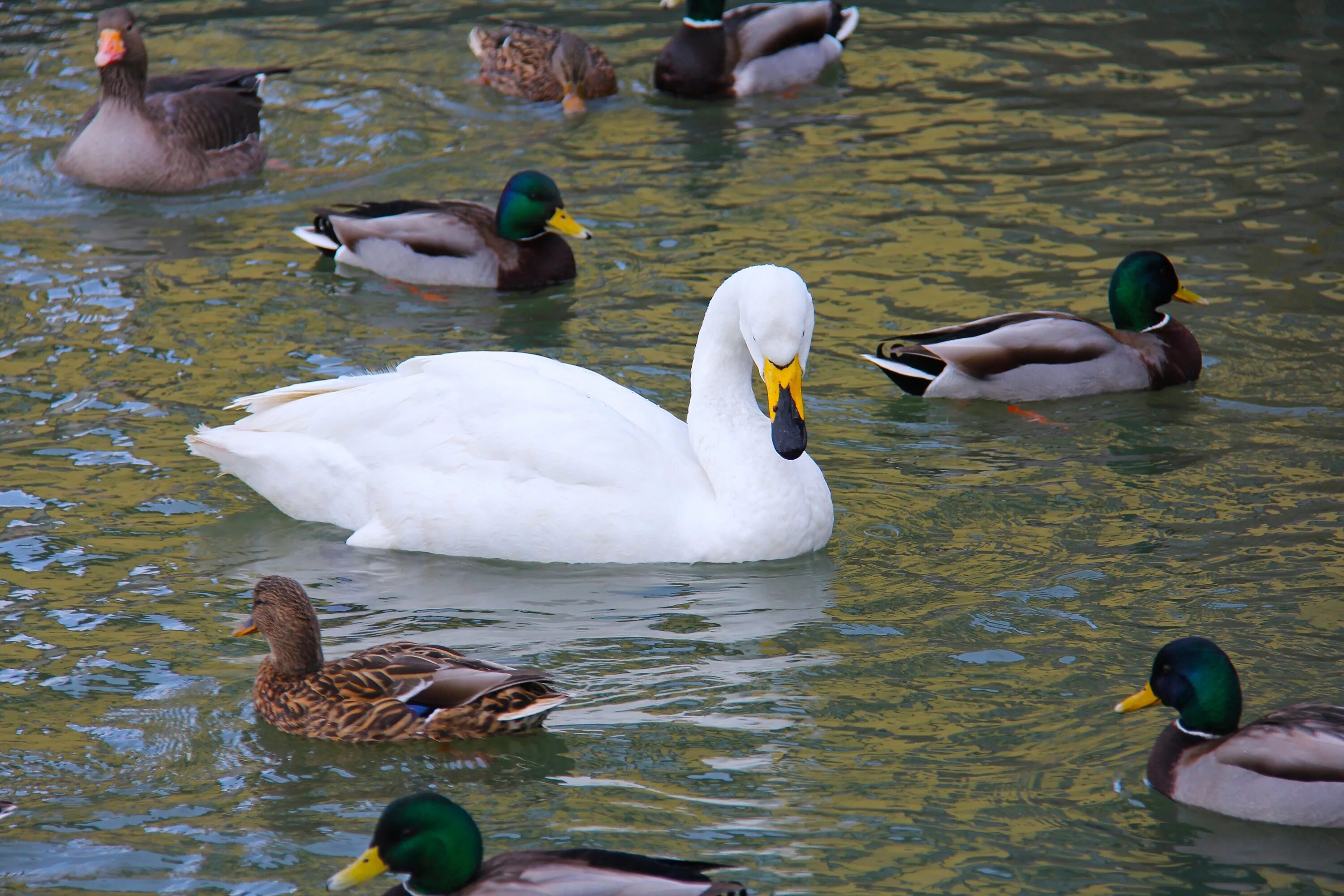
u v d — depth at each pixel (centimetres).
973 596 1204
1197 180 2252
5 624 1146
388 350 1728
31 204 2178
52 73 2725
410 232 1947
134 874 852
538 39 2623
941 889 842
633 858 796
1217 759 926
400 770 973
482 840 878
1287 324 1786
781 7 2759
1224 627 1139
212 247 2048
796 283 1211
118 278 1925
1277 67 2741
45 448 1465
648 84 2725
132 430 1512
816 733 1008
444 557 1297
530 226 1944
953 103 2617
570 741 1003
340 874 802
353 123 2516
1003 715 1027
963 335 1659
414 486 1296
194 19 3030
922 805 923
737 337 1295
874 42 2955
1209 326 1788
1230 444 1498
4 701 1041
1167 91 2647
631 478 1280
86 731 1009
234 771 969
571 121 2545
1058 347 1631
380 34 2956
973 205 2181
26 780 949
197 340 1744
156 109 2267
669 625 1167
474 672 1004
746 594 1220
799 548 1284
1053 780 952
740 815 912
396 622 1172
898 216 2148
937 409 1617
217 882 846
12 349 1700
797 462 1292
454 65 2798
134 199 2219
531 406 1302
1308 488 1388
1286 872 862
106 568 1245
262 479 1355
